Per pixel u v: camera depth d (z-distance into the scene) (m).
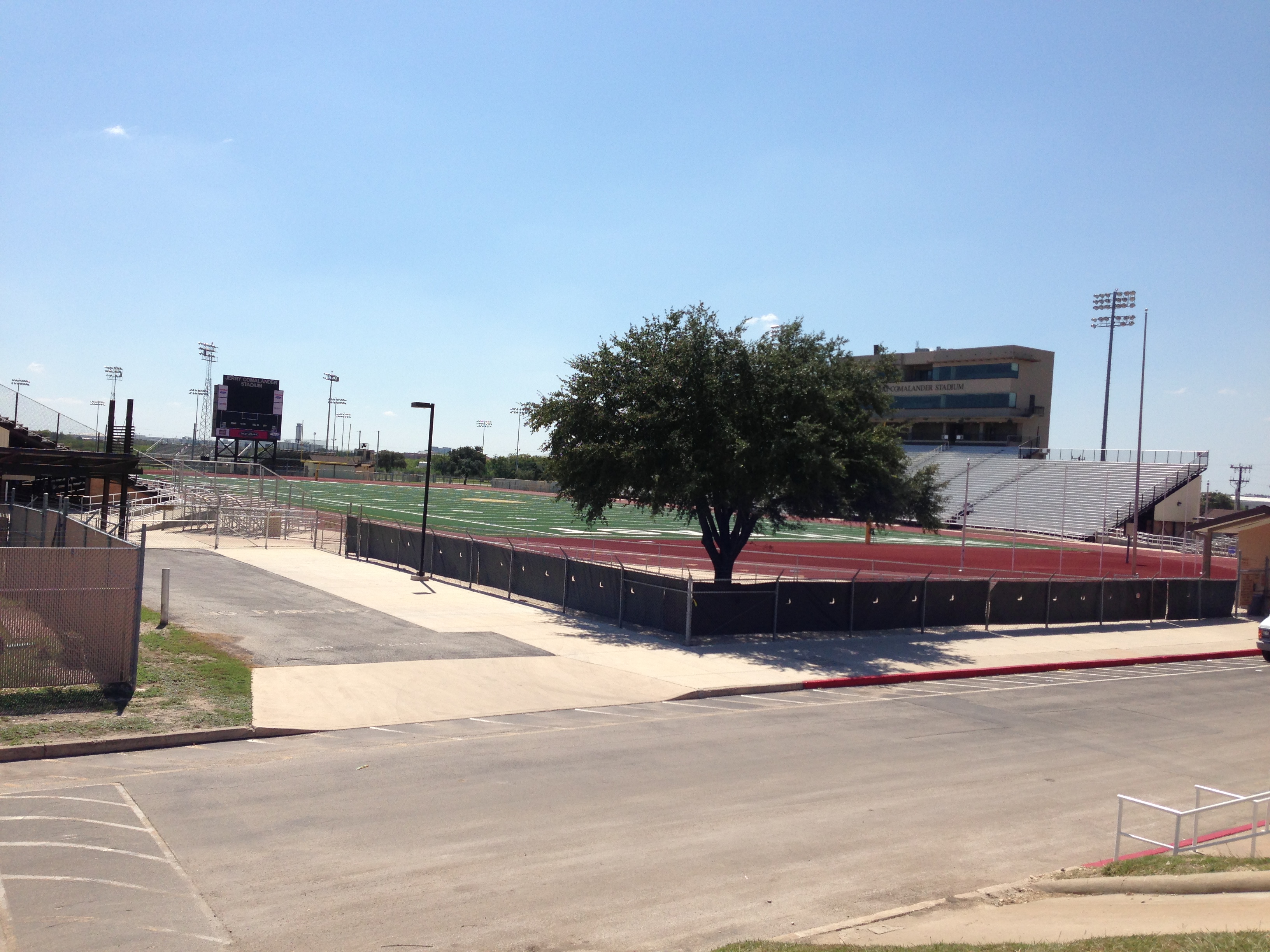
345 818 9.96
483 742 13.56
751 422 24.52
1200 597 34.72
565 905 8.02
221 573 30.98
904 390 106.75
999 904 8.30
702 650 22.14
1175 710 18.48
